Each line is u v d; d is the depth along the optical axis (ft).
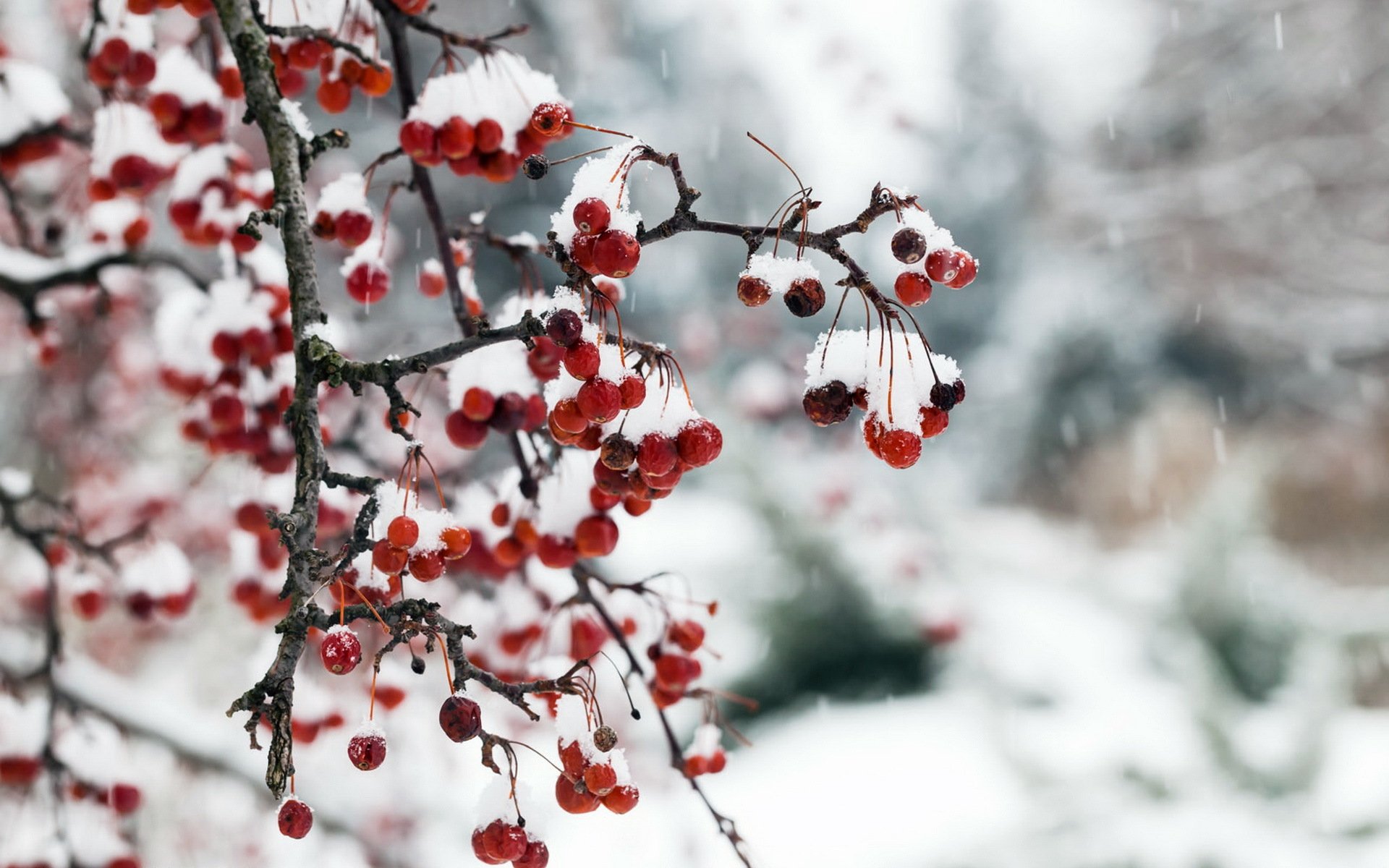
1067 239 62.85
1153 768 19.11
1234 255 57.11
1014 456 54.54
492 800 4.40
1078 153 64.49
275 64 6.84
